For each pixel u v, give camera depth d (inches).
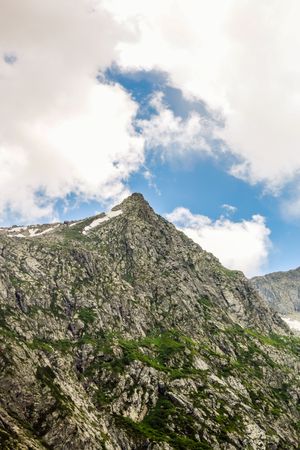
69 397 6860.2
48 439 5807.1
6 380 6161.4
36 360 7116.1
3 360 6471.5
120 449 6589.6
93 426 6594.5
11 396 6033.5
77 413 6560.0
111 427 6983.3
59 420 6112.2
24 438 5383.9
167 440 6998.0
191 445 7062.0
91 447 6067.9
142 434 6973.4
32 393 6304.1
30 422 5935.0
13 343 7052.2
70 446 5895.7
